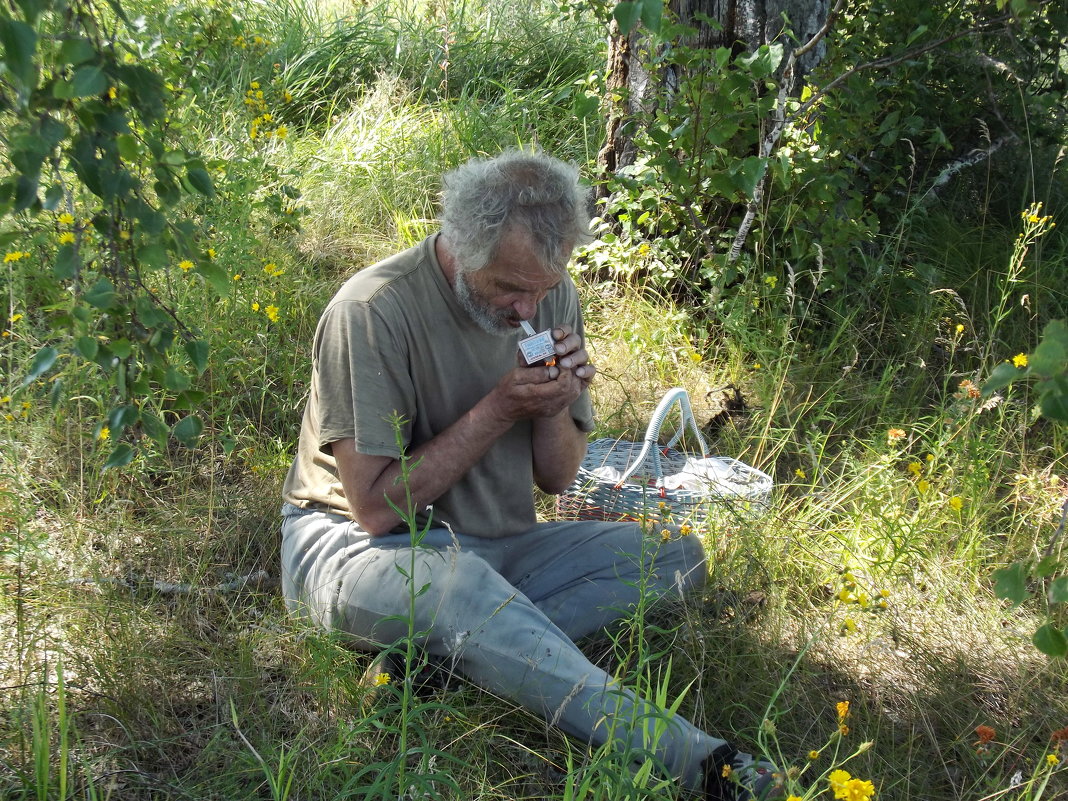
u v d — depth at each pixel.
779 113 3.85
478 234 2.21
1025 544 3.09
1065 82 5.12
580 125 5.58
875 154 4.75
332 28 6.78
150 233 1.66
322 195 4.98
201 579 2.80
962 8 4.69
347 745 2.13
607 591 2.64
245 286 3.89
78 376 3.25
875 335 4.23
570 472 2.74
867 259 4.30
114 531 2.90
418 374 2.45
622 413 3.70
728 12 4.23
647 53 4.15
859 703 2.50
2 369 3.31
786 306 4.20
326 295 4.23
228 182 4.15
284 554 2.64
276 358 3.73
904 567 2.94
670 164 3.96
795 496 3.43
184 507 3.04
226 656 2.48
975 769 2.33
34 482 2.98
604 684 2.17
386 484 2.39
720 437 3.68
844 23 4.33
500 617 2.25
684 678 2.49
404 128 5.59
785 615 2.71
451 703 2.33
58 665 1.97
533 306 2.35
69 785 2.03
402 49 6.52
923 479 3.31
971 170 5.11
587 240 2.36
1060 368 1.46
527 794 2.20
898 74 4.54
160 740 2.16
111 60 1.55
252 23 6.56
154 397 3.23
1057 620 2.82
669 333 4.12
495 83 5.99
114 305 1.79
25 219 3.35
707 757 2.06
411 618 1.94
